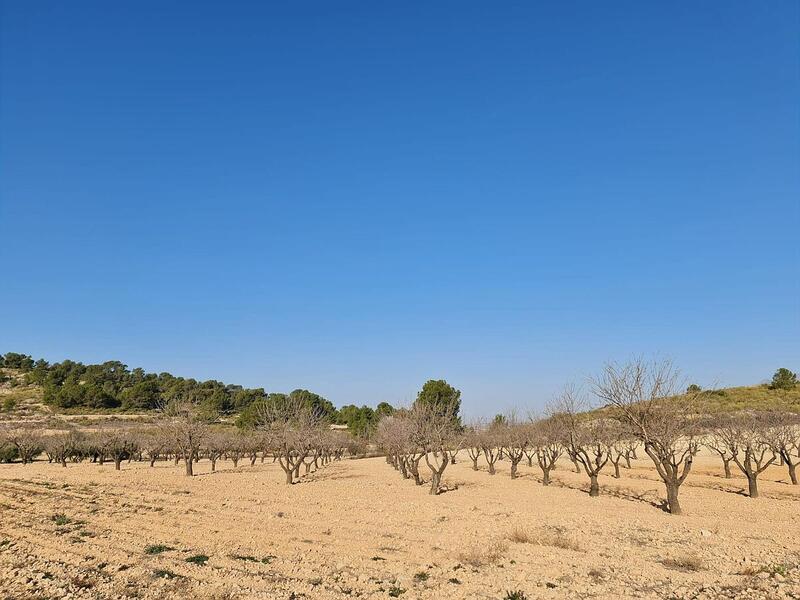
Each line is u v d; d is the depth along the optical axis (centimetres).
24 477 4512
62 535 2248
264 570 1730
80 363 17662
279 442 5522
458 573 1702
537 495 3712
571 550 2017
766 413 4978
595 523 2548
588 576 1677
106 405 13588
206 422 6412
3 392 14462
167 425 6200
